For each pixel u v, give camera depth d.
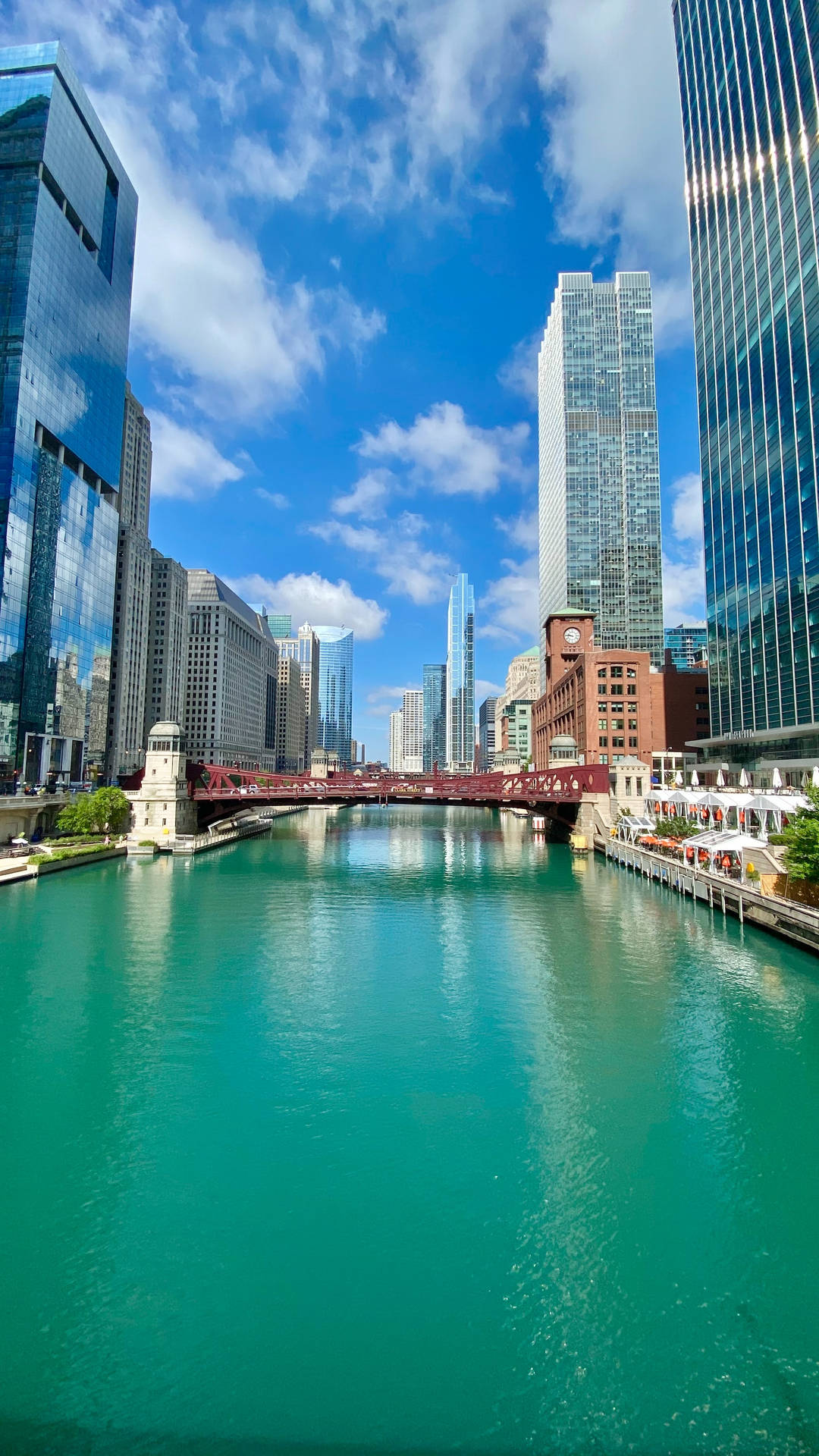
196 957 40.62
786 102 87.25
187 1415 12.13
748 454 97.69
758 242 94.88
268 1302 14.62
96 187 133.25
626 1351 13.49
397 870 78.50
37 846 77.69
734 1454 11.43
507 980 36.69
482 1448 11.51
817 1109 22.92
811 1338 13.86
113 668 154.38
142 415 182.00
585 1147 20.70
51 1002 32.75
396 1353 13.41
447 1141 20.89
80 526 126.12
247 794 96.31
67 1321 14.09
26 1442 11.63
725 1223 17.23
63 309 119.81
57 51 117.38
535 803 106.81
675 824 76.06
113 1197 18.05
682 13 123.44
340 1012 31.78
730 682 103.44
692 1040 28.56
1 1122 21.81
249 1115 22.41
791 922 42.25
